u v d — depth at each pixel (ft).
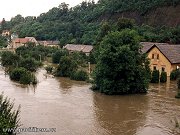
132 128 85.15
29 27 522.06
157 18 349.61
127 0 395.75
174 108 107.96
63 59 179.83
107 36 135.85
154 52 178.50
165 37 260.01
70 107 106.32
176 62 172.86
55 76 180.04
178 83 141.69
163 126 87.20
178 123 89.66
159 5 359.46
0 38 490.08
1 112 66.03
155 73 160.25
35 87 142.82
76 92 133.18
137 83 131.75
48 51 321.93
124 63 126.41
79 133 79.51
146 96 127.65
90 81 157.38
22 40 407.03
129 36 135.85
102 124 88.22
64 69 178.19
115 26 232.12
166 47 178.60
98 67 132.46
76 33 399.24
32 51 291.38
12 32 556.92
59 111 100.32
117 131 82.33
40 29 478.18
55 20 517.55
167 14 345.92
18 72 160.56
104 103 114.32
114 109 105.81
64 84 153.28
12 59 217.97
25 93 127.65
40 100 115.14
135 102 116.78
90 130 82.38
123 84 129.29
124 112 102.12
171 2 354.33
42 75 183.62
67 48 327.06
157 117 96.37
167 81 166.71
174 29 276.82
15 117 67.56
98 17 423.64
